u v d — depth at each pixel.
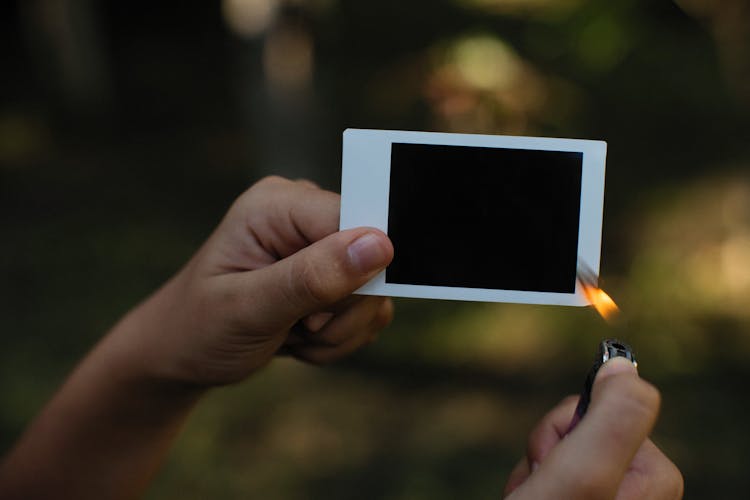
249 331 0.45
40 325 1.59
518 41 1.29
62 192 2.26
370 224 0.43
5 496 0.49
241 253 0.46
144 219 2.09
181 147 2.56
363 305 0.48
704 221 1.46
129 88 2.99
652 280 1.39
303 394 1.26
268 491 1.04
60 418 0.49
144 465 0.50
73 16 2.77
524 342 1.35
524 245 0.43
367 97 1.83
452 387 1.26
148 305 0.48
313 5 1.73
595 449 0.38
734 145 1.50
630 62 1.41
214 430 1.16
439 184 0.43
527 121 1.16
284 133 1.71
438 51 1.21
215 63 3.09
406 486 1.03
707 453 1.06
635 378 0.38
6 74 3.07
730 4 1.26
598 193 0.43
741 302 1.33
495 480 1.03
